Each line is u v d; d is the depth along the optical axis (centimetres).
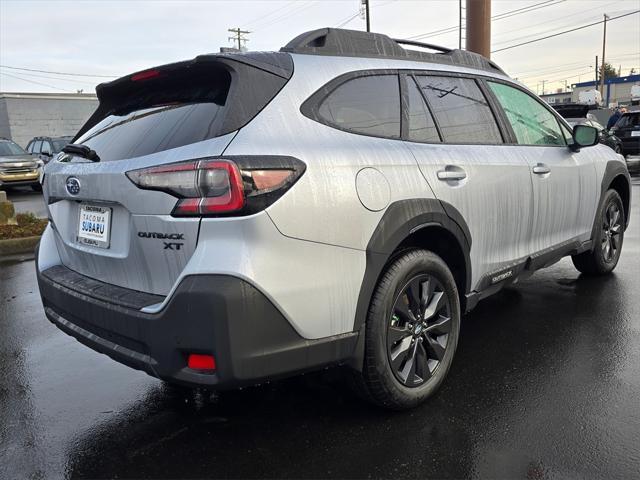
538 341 379
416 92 316
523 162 366
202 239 218
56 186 305
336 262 241
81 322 272
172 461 257
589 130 418
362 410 294
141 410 308
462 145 329
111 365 376
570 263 587
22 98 3052
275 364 225
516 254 368
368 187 255
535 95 430
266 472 246
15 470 255
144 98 298
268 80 247
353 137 266
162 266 236
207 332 211
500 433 268
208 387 218
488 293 348
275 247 220
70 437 282
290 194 226
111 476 248
